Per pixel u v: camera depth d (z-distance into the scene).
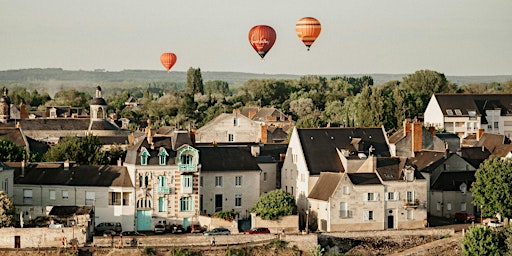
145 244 171.38
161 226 188.12
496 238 178.00
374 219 190.38
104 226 189.12
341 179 188.50
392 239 185.50
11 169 190.38
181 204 191.88
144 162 189.75
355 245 183.12
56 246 169.50
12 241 169.38
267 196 191.00
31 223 178.00
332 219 187.50
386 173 193.50
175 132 196.88
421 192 194.62
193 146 197.88
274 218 188.62
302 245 177.25
